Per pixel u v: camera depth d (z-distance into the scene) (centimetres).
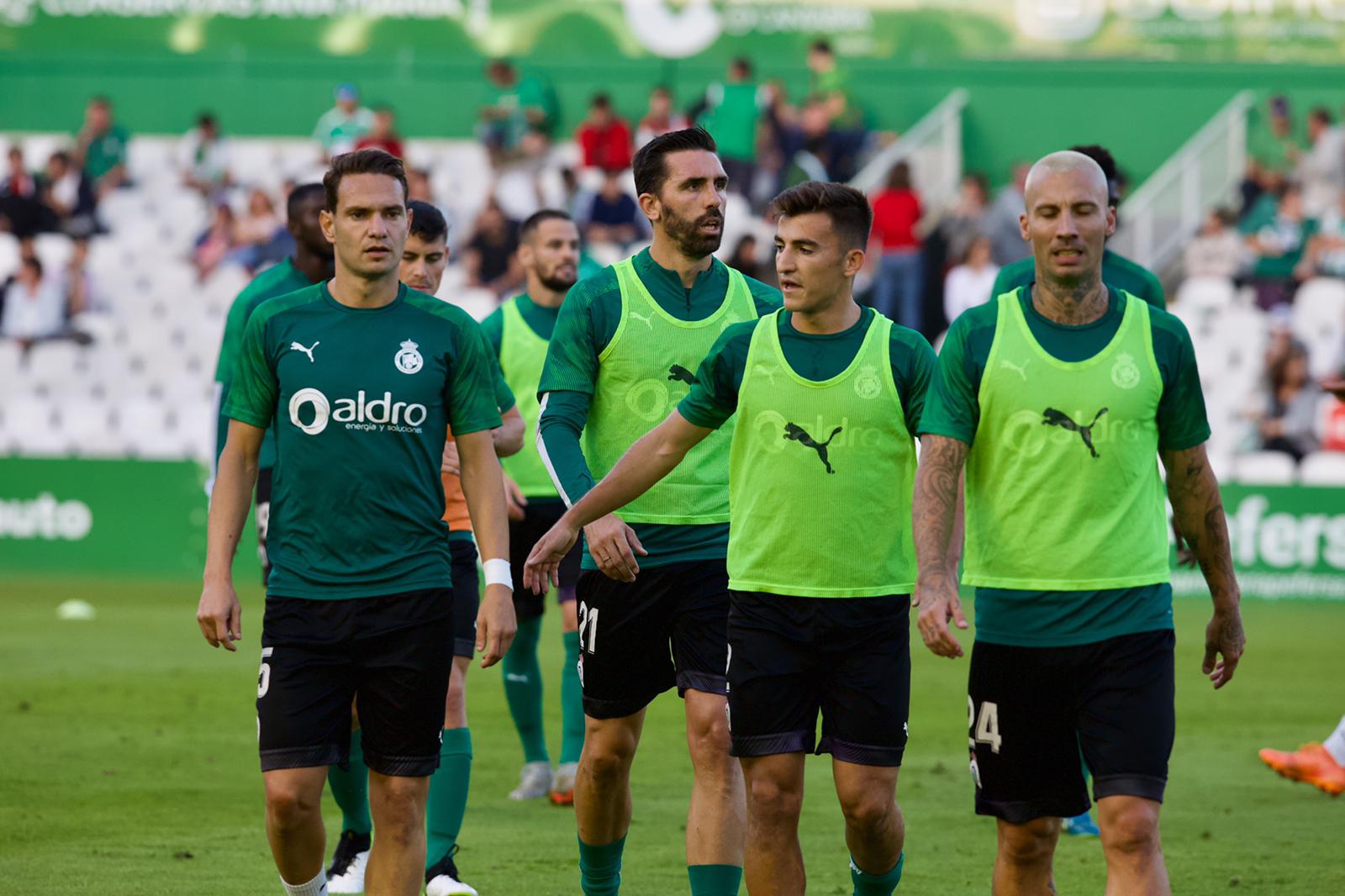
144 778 2748
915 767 2936
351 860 2092
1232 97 7894
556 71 8262
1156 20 7950
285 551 1634
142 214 7956
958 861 2211
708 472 1897
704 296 1944
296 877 1633
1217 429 6956
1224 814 2556
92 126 7994
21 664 4184
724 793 1769
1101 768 1497
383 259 1620
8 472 6738
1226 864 2208
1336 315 7112
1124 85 7944
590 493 1747
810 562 1655
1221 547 1583
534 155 7731
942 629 1494
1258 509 6162
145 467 6688
